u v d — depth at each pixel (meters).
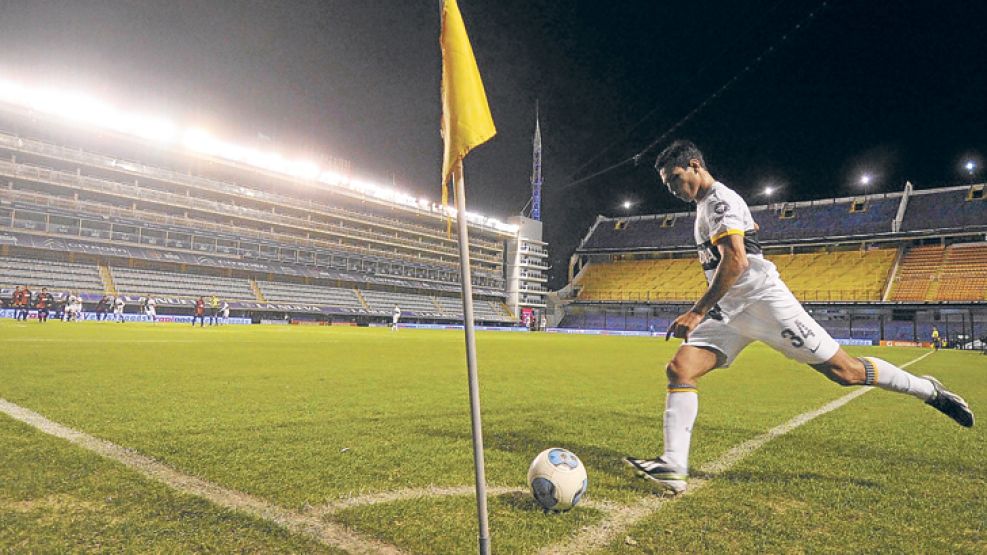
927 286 47.62
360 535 2.38
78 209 43.09
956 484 3.29
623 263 68.94
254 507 2.69
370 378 8.52
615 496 2.99
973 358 20.81
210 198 52.84
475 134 2.33
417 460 3.60
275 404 5.75
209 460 3.48
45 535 2.31
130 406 5.33
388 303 61.00
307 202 58.06
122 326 27.34
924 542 2.42
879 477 3.43
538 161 81.00
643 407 6.16
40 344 13.45
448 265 70.81
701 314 3.26
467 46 2.45
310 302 53.78
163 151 48.19
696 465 3.70
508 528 2.49
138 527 2.42
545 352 18.45
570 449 4.04
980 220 48.62
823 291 51.38
